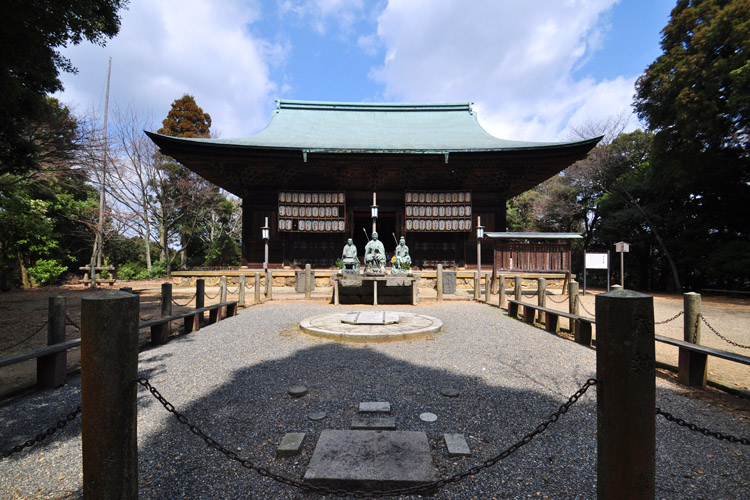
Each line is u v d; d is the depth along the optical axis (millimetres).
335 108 24594
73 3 6438
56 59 7711
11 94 7168
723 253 15188
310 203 19031
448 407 3691
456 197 19094
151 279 22688
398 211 20000
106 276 19969
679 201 18406
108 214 22000
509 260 14758
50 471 2689
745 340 6977
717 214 16891
